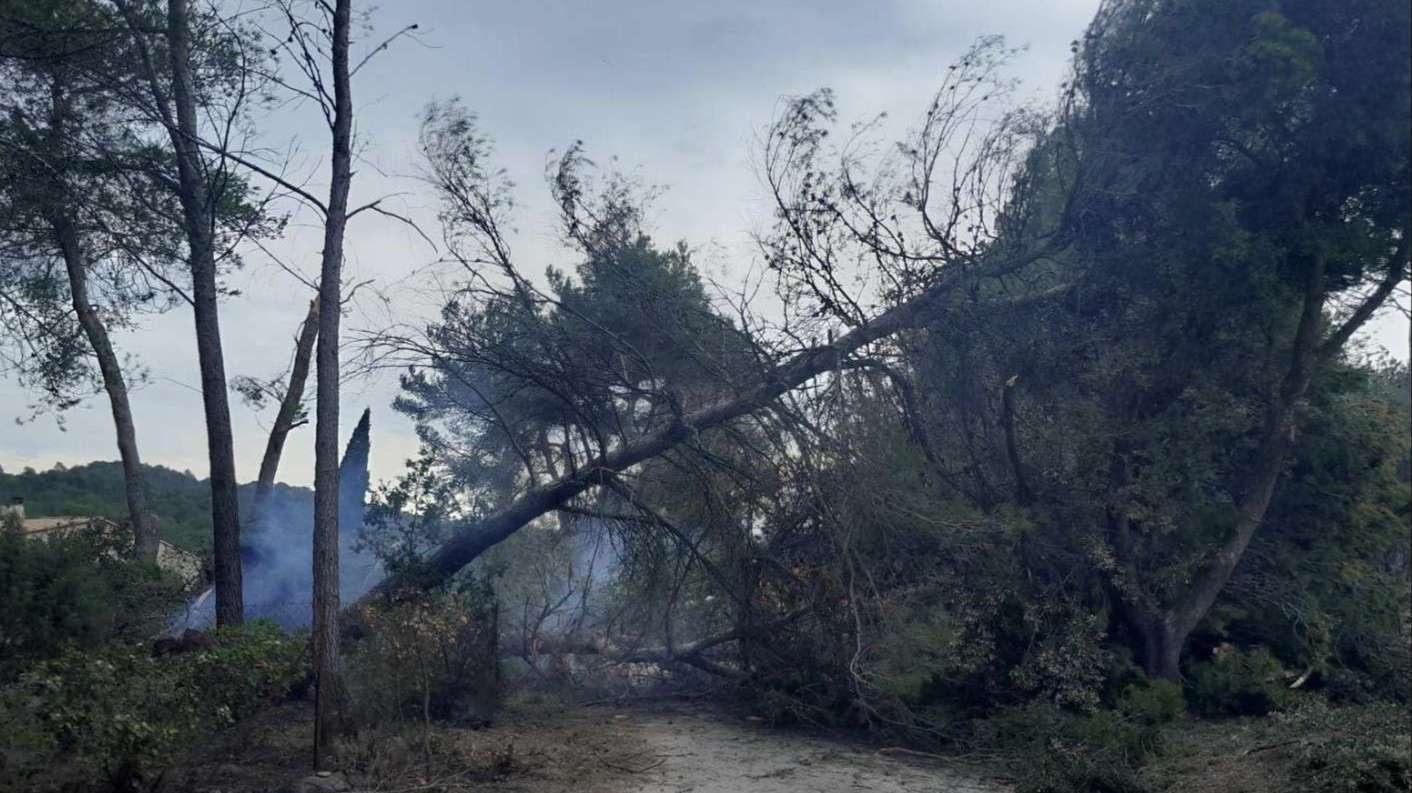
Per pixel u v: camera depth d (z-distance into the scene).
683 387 15.81
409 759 10.92
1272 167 14.30
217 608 15.78
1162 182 14.48
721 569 15.47
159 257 17.78
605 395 15.77
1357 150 13.52
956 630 13.93
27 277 18.69
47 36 15.76
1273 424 14.99
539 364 15.46
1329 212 14.24
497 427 17.00
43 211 17.06
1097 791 11.05
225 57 16.83
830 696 14.36
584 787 10.66
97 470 43.41
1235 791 9.96
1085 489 14.88
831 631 14.47
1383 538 16.14
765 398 15.17
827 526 14.55
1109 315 15.02
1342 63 13.30
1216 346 14.95
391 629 12.20
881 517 14.30
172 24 16.38
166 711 9.52
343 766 10.69
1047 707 12.77
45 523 26.97
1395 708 11.12
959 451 15.31
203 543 21.23
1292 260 14.14
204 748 10.79
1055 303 14.98
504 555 17.53
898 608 14.18
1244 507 15.10
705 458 15.40
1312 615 15.13
